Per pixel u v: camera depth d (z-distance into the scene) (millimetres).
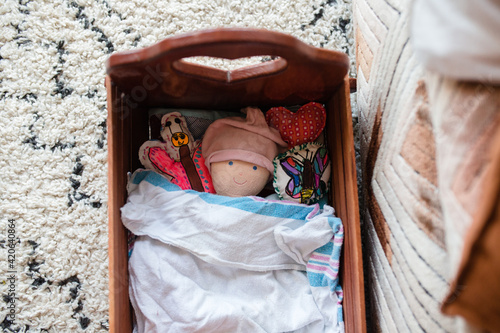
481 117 545
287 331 914
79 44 1215
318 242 932
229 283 948
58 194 1163
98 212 1162
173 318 883
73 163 1179
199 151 1030
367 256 1019
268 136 993
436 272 633
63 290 1132
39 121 1188
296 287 958
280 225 945
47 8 1224
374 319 957
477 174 527
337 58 778
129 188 954
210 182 1020
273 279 947
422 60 610
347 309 920
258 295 939
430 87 623
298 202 982
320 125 1000
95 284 1137
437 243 628
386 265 849
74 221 1157
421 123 665
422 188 664
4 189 1163
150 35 1224
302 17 1233
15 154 1172
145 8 1236
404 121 729
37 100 1196
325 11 1237
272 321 908
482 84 557
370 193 966
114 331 829
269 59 1223
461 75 567
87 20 1226
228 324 881
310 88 909
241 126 990
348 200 895
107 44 1220
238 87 890
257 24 1233
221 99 973
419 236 683
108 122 848
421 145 665
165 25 1231
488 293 521
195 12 1241
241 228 920
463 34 566
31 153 1177
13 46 1212
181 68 805
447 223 562
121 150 904
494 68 552
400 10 746
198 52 716
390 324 829
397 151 767
